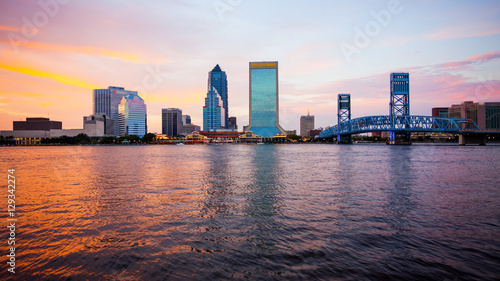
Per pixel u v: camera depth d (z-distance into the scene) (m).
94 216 22.33
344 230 18.47
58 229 19.25
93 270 13.58
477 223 19.86
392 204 25.55
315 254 14.92
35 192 33.06
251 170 55.91
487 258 14.37
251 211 23.36
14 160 94.69
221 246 16.08
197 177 45.62
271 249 15.59
